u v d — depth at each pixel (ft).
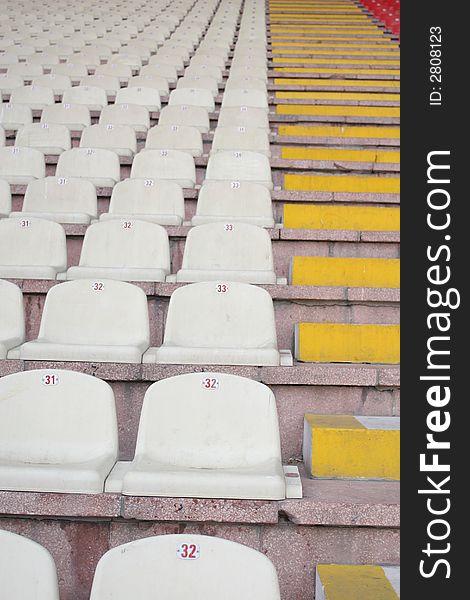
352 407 9.09
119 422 8.98
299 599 7.06
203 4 45.78
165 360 9.12
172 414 7.77
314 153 18.69
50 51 31.22
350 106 23.21
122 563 5.19
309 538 7.08
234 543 5.24
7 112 20.94
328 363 10.18
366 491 7.47
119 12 42.22
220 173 16.15
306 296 10.99
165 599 5.13
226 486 6.99
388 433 7.97
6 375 8.62
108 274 11.42
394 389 9.05
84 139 18.69
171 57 29.12
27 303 11.00
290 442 9.05
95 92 23.18
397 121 21.49
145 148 18.57
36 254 12.21
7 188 14.76
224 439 7.68
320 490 7.48
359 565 6.97
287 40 36.42
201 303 9.96
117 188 14.53
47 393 7.88
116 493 7.04
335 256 13.12
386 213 14.43
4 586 5.15
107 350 9.14
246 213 14.23
